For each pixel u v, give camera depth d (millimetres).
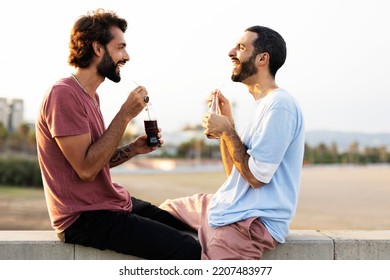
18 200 21094
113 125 3023
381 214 16219
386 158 93812
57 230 3182
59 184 3094
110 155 3012
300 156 3170
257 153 2975
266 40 3141
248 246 3070
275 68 3182
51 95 3018
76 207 3094
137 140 3488
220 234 3105
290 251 3264
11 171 28938
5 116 65500
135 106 3043
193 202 3496
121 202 3227
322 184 31984
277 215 3102
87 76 3129
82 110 3016
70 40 3119
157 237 3098
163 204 3619
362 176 43750
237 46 3213
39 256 3205
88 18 3107
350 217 15367
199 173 47812
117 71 3172
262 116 3066
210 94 3453
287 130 2998
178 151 77250
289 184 3135
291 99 3082
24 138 63344
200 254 3127
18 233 3385
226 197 3199
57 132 2959
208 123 3086
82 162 2979
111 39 3105
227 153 3381
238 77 3209
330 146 96250
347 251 3285
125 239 3086
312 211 16922
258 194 3096
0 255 3191
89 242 3125
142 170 56469
